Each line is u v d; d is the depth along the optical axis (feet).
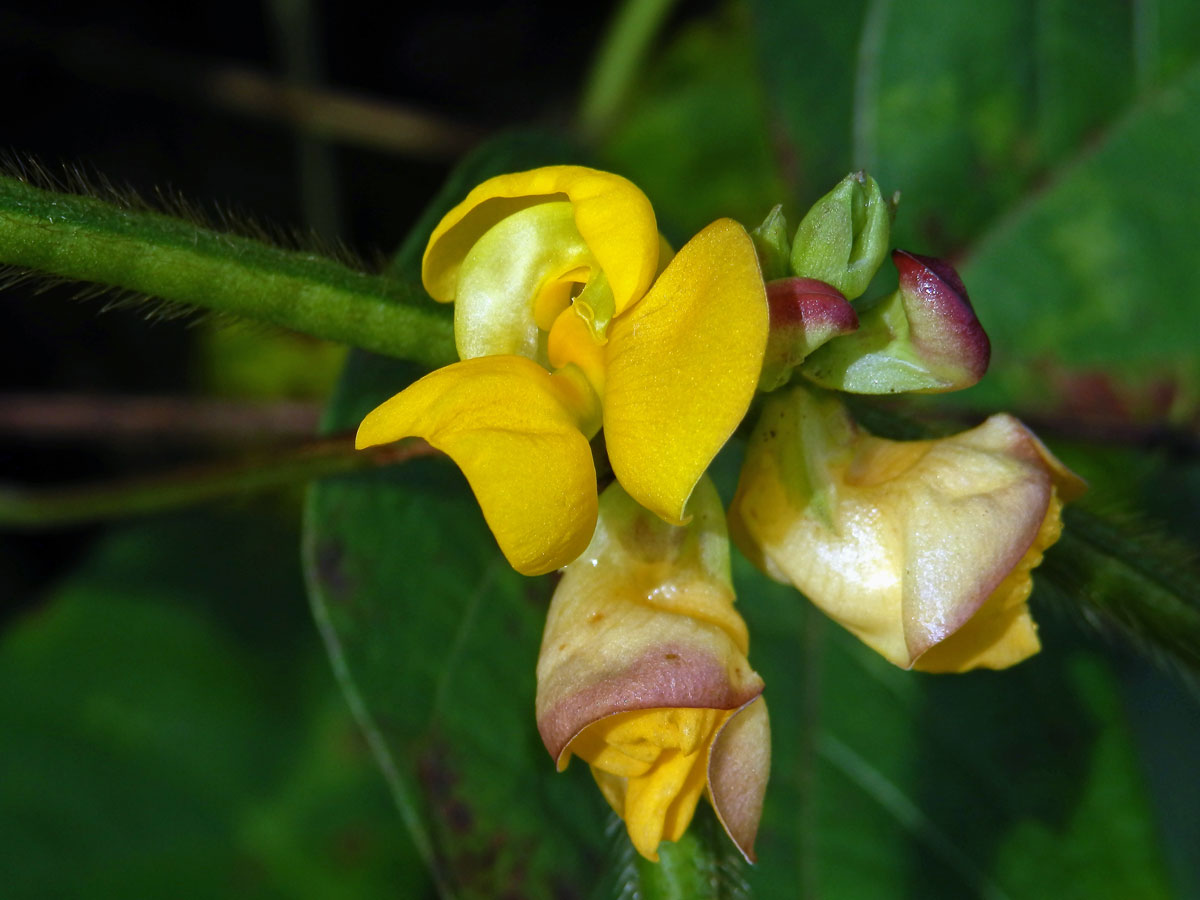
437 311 0.22
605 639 0.19
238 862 0.37
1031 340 0.39
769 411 0.21
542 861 0.27
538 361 0.20
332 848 0.37
